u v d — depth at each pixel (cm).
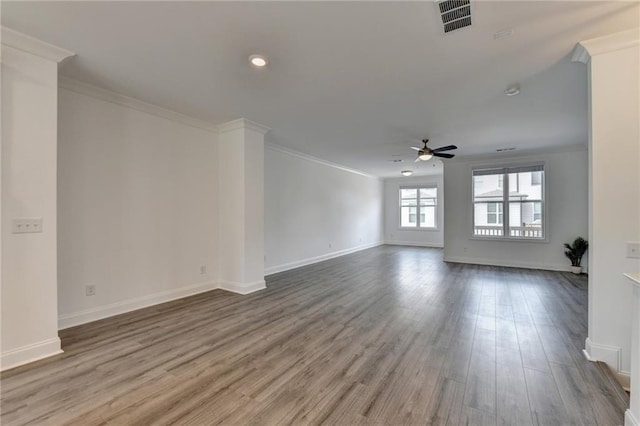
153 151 379
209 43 234
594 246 232
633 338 161
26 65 234
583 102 347
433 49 239
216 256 459
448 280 525
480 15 197
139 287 365
